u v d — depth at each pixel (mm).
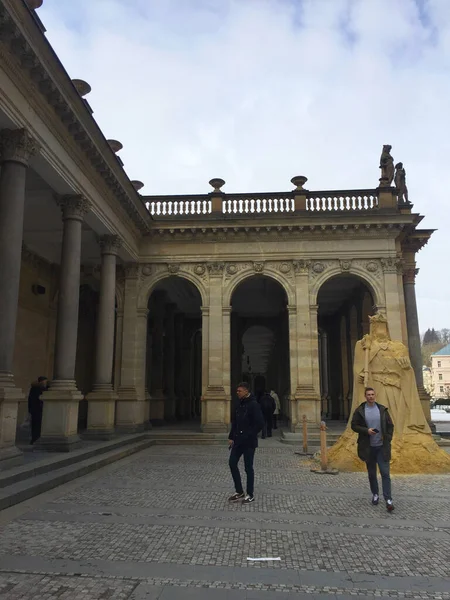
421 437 14695
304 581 5699
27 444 16672
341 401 35156
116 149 21109
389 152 26047
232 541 7195
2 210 12406
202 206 26016
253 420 10148
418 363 26219
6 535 7395
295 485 11836
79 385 29125
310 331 24188
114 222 21016
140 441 21016
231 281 25062
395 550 6855
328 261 24891
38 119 13570
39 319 25109
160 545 6961
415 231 27094
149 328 34688
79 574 5844
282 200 26203
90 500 9859
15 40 11516
